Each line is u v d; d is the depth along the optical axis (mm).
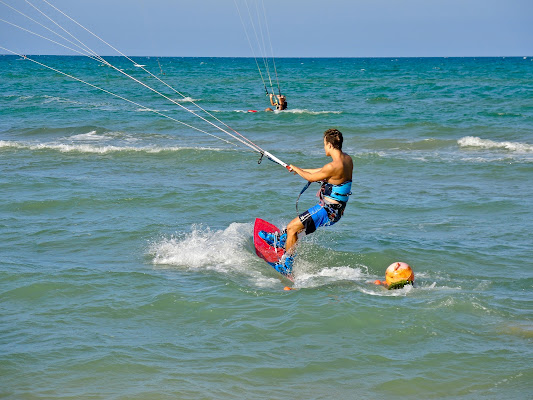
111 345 7055
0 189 16438
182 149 24297
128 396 5918
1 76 82750
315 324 7738
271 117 38969
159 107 47094
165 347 7039
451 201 15898
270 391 6062
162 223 13195
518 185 18281
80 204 14875
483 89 63844
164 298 8602
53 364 6555
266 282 9617
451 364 6688
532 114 38969
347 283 9688
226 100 53906
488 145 27281
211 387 6113
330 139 10109
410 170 21000
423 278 10055
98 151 24281
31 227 12719
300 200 15797
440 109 43812
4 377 6254
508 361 6742
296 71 125500
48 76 85625
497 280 9875
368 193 17094
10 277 9367
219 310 8203
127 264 10344
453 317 8008
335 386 6191
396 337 7391
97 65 138250
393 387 6188
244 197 16016
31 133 31125
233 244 11305
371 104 49125
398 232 12930
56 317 7895
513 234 12672
